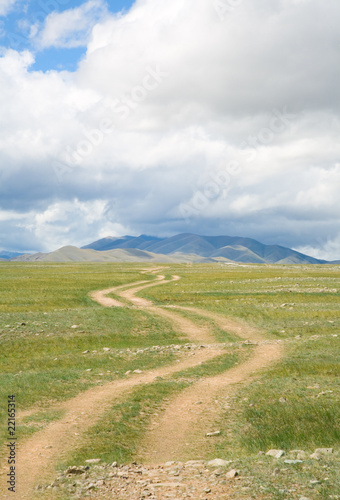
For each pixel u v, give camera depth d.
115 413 17.38
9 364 28.72
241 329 43.94
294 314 49.28
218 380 23.73
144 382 23.23
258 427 15.54
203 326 44.62
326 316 48.19
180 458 12.98
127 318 45.53
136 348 34.09
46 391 20.91
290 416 16.45
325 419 15.88
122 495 9.22
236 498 8.61
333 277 94.38
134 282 92.31
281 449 13.29
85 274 115.06
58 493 9.58
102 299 64.38
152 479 10.34
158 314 49.12
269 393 20.25
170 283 88.50
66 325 41.22
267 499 8.49
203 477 10.26
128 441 14.48
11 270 132.00
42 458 12.52
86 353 32.28
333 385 21.44
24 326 39.78
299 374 24.33
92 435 14.83
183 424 16.41
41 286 76.31
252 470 10.45
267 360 28.89
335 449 12.66
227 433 15.31
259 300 60.69
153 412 17.88
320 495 8.59
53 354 32.03
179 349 33.28
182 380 23.58
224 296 64.94
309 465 10.59
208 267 159.88
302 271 121.00
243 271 126.88
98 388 22.00
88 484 10.09
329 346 32.56
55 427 15.65
